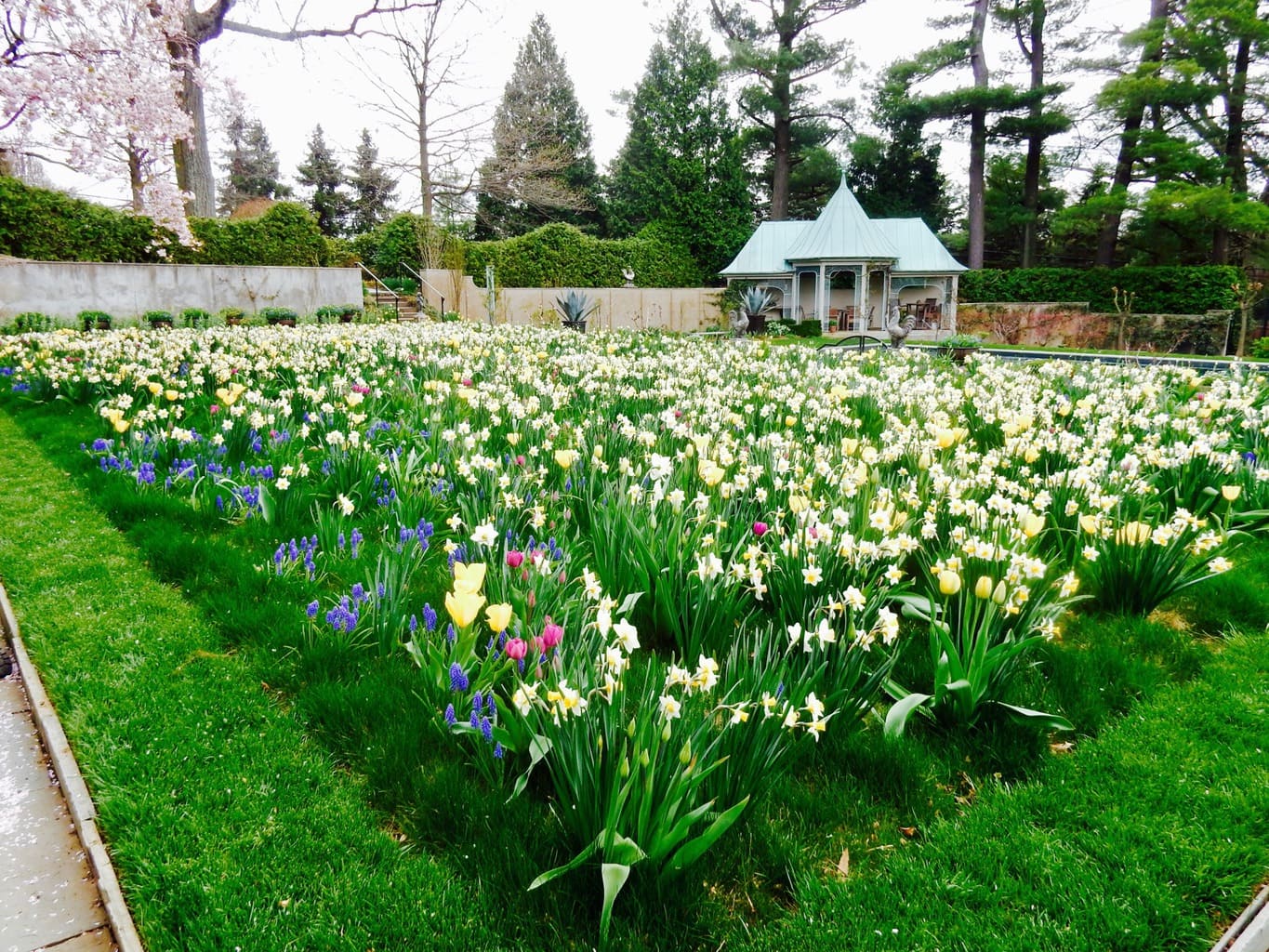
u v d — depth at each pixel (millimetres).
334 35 24812
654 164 39094
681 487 4004
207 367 8164
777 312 35906
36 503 5082
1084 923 1995
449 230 30938
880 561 3436
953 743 2752
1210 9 26891
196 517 4641
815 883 2115
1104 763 2646
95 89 19078
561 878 2076
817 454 4562
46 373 8430
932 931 1977
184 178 23828
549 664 2514
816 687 2797
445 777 2428
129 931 1919
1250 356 22672
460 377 7973
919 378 8914
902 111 35094
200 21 22812
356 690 2895
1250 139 32062
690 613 3160
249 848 2188
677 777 1988
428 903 2016
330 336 11602
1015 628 2986
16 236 18250
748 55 36438
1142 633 3508
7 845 2254
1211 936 1996
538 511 3816
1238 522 4812
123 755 2551
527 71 43406
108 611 3602
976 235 35625
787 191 44594
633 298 32719
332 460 4977
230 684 3016
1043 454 5203
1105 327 29656
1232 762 2633
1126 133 30344
